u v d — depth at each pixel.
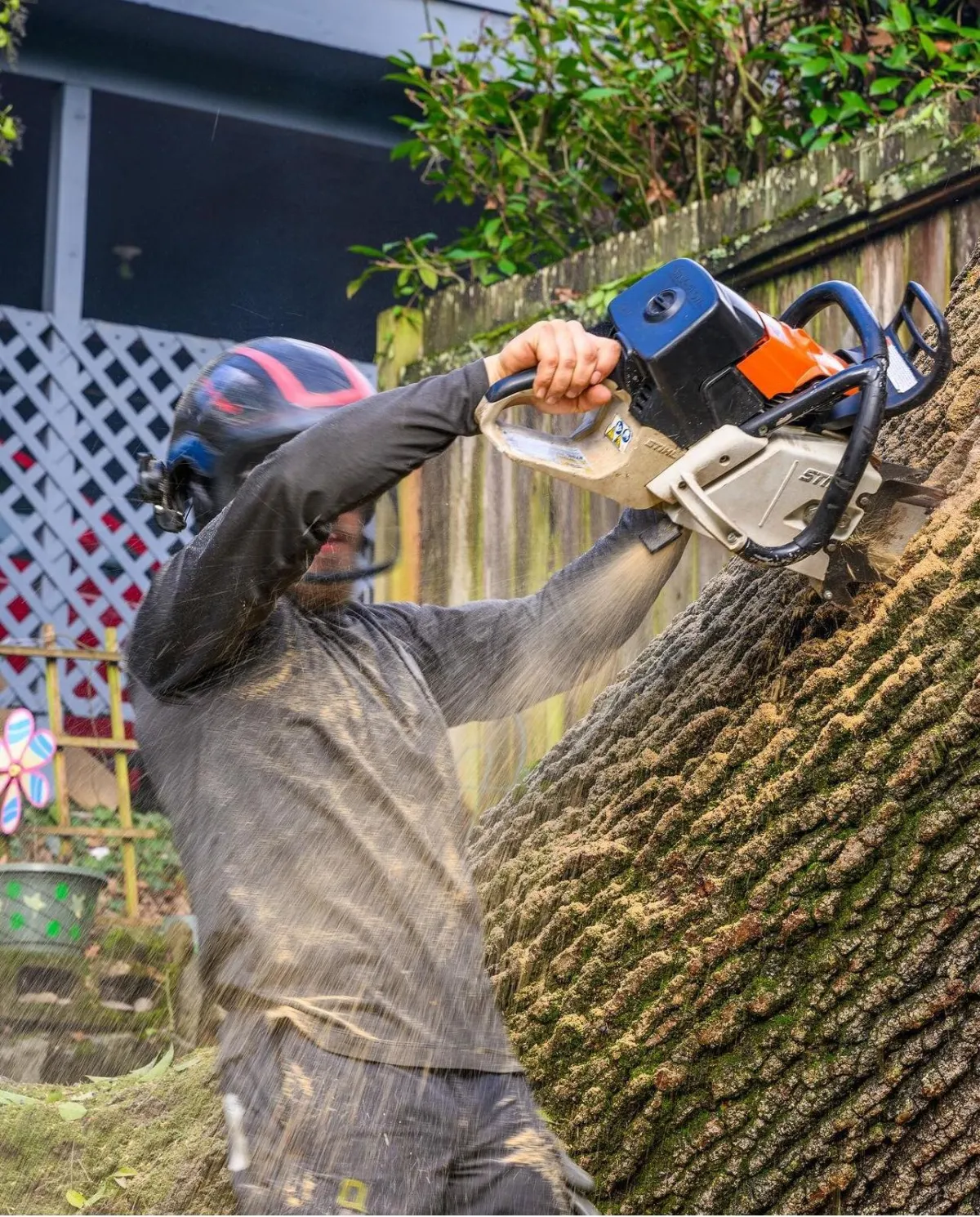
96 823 6.79
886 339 2.63
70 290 9.28
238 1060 2.29
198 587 2.34
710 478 2.60
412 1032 2.31
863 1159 2.55
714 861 2.85
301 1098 2.23
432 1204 2.24
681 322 2.50
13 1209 3.28
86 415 9.05
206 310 11.63
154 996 5.64
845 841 2.63
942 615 2.64
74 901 5.86
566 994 3.01
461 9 9.91
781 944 2.68
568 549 6.12
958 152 4.55
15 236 11.18
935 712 2.57
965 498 2.80
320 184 11.39
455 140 6.79
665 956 2.85
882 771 2.61
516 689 3.04
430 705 2.67
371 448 2.30
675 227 5.64
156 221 11.40
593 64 6.49
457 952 2.43
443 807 2.54
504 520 6.45
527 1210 2.32
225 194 11.38
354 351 11.62
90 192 11.12
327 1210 2.17
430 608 3.05
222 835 2.38
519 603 3.09
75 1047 5.42
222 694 2.47
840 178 4.98
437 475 6.81
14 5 7.98
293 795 2.40
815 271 5.19
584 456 2.66
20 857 6.54
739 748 2.91
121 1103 3.64
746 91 6.12
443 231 11.80
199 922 2.37
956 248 4.65
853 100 5.71
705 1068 2.75
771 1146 2.63
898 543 2.83
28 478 8.83
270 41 9.61
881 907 2.56
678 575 5.45
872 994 2.54
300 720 2.46
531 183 6.80
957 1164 2.47
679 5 5.93
